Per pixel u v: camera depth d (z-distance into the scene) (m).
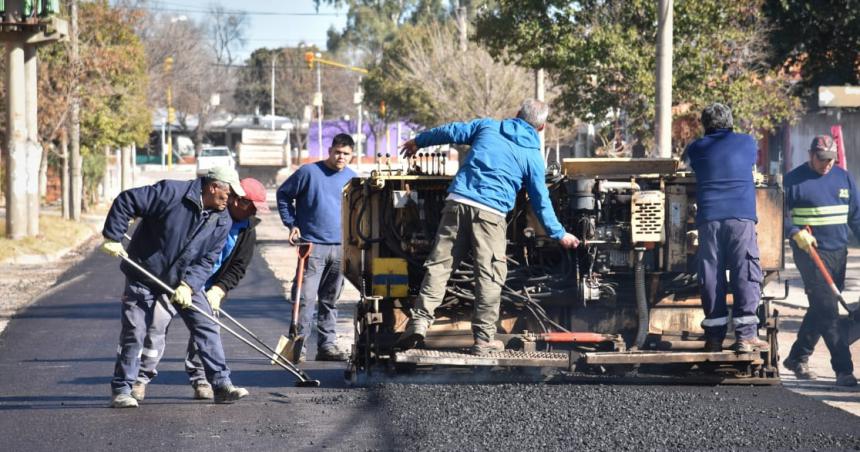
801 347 26.20
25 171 72.94
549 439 19.12
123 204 22.08
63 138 95.94
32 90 74.50
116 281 53.66
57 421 21.38
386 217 25.34
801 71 82.31
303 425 20.78
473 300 24.97
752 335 23.92
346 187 26.31
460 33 115.75
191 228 22.44
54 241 74.62
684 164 26.27
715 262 23.92
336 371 27.45
